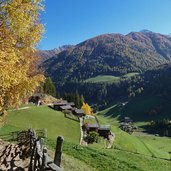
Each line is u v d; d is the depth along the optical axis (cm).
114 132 13850
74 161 3016
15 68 1944
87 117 15762
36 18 1992
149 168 3866
